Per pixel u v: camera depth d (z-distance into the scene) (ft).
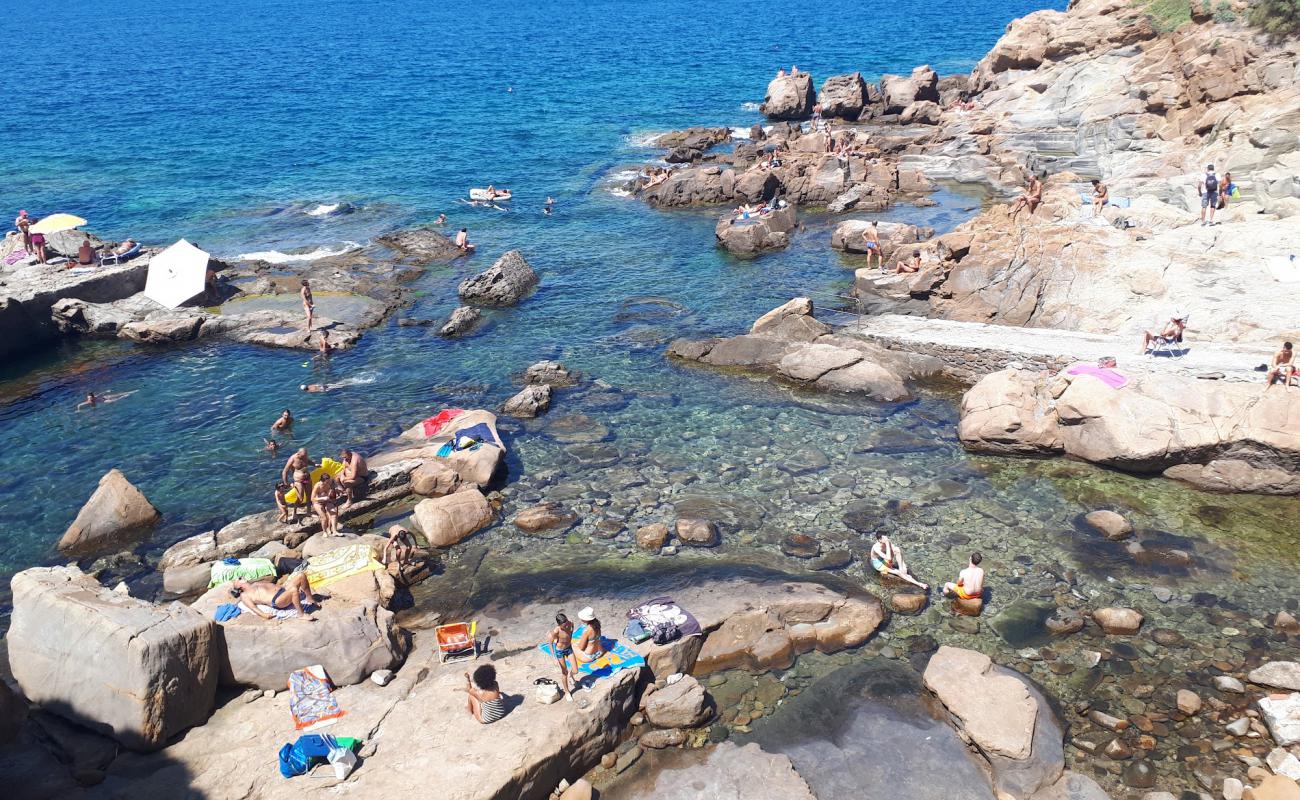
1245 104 164.66
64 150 259.19
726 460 95.96
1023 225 133.69
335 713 57.72
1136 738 57.77
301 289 140.46
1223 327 106.11
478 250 172.24
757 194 196.95
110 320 134.72
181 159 247.70
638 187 212.64
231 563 73.56
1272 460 85.40
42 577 62.28
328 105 327.67
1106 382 93.04
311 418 108.27
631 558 78.74
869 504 86.74
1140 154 186.29
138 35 609.42
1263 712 58.65
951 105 271.90
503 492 90.84
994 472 92.43
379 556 76.43
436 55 473.26
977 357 111.04
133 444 102.73
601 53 459.73
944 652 63.82
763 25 563.07
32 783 51.96
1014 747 55.11
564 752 54.85
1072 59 222.28
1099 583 73.97
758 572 74.38
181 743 55.77
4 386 119.14
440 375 119.75
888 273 142.61
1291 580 73.56
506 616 69.36
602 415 107.34
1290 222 123.24
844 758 56.75
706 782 54.75
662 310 140.77
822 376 112.16
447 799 50.21
